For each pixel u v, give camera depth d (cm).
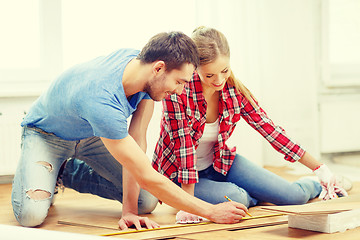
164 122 202
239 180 220
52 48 342
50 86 186
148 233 175
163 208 229
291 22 393
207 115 205
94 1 341
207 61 176
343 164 396
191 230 178
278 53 391
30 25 341
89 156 211
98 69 168
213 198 208
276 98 392
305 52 397
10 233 146
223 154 217
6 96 319
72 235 143
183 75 160
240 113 210
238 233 175
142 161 161
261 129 211
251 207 224
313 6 405
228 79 203
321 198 218
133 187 190
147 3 348
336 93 421
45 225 200
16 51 339
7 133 320
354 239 164
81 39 341
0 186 316
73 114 176
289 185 223
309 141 401
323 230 174
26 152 195
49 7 340
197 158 217
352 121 420
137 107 195
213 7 357
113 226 191
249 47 369
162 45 158
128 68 165
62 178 228
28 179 191
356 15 423
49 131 196
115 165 211
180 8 354
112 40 345
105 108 158
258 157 375
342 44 425
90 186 225
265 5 387
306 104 399
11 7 336
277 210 167
